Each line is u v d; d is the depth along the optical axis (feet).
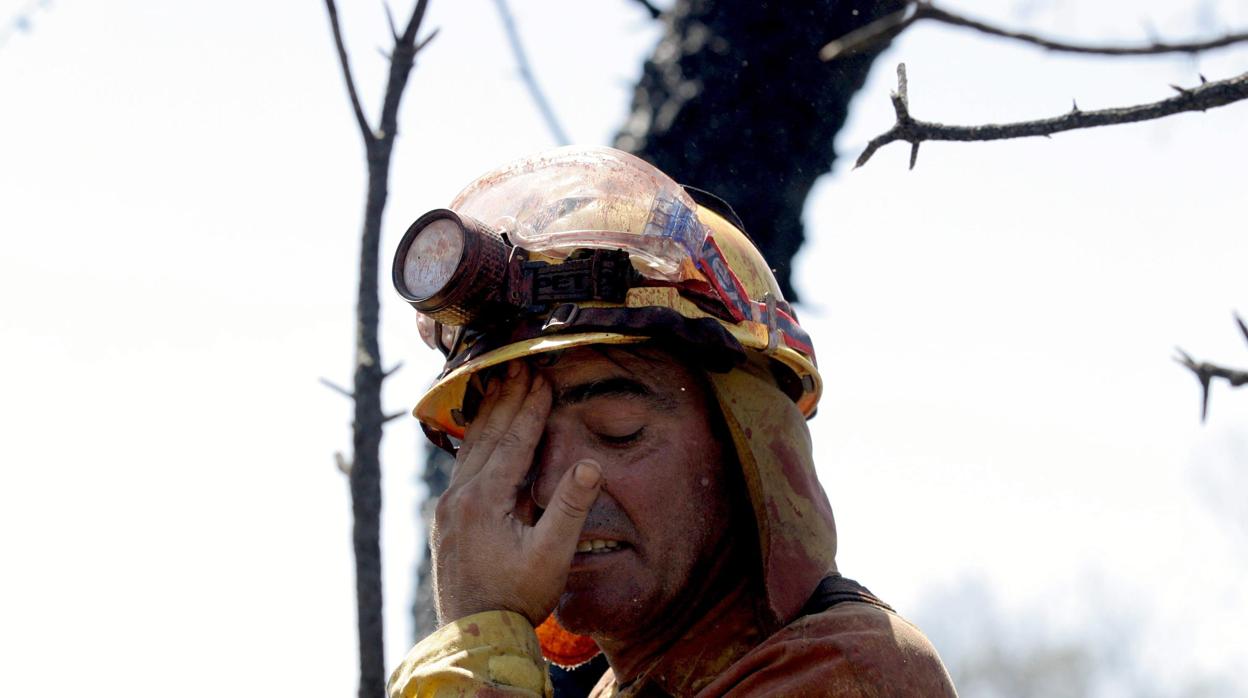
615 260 10.12
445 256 10.07
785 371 11.14
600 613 10.15
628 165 10.63
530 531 10.02
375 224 13.47
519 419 10.36
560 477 10.22
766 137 16.57
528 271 10.22
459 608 9.98
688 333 9.95
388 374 13.28
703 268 10.42
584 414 10.34
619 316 9.95
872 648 9.64
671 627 10.47
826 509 10.62
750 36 16.69
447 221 10.14
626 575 10.14
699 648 10.30
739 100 16.60
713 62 16.70
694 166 16.48
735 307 10.55
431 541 10.38
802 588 10.12
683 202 10.56
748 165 16.51
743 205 16.44
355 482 13.12
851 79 16.72
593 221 10.30
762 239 16.48
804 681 9.49
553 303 10.16
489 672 9.67
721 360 10.14
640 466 10.19
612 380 10.28
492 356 10.21
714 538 10.42
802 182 16.62
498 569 9.95
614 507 10.17
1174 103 10.52
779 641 9.75
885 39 10.91
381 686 12.91
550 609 9.95
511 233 10.38
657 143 16.57
